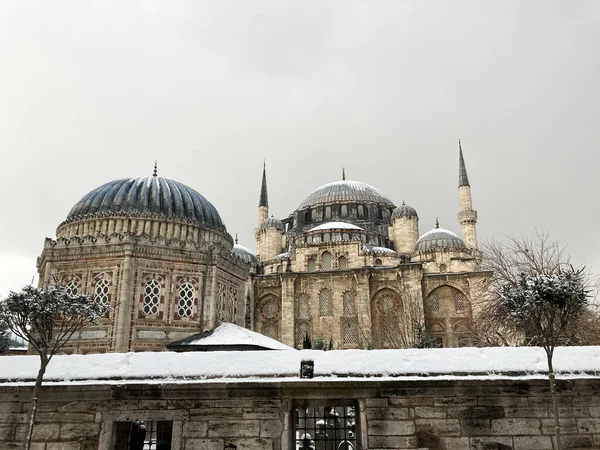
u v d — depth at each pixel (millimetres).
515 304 14969
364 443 14289
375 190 94000
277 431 14469
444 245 73688
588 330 29406
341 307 63750
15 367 15906
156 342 30500
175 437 14641
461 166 90750
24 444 14438
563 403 14383
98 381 15219
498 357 14992
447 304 61312
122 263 31109
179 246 32969
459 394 14562
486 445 14172
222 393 14867
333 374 14883
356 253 68938
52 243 32250
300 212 91562
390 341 52906
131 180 37844
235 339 29562
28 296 15953
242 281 38375
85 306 16953
